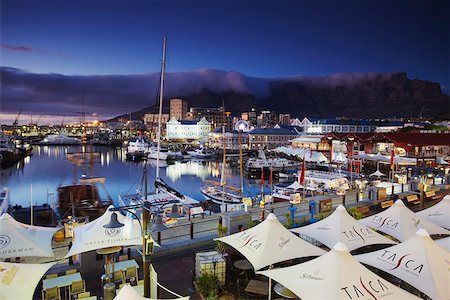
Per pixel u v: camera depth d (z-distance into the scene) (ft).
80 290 38.14
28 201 165.68
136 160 352.08
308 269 29.48
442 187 104.53
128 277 40.93
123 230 42.39
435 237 54.95
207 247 52.03
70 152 456.04
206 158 352.28
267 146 384.47
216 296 35.47
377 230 51.93
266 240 37.50
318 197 85.46
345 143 237.25
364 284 27.02
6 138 357.20
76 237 43.37
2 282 29.68
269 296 34.22
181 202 112.27
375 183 124.57
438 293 29.73
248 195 149.38
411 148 197.77
